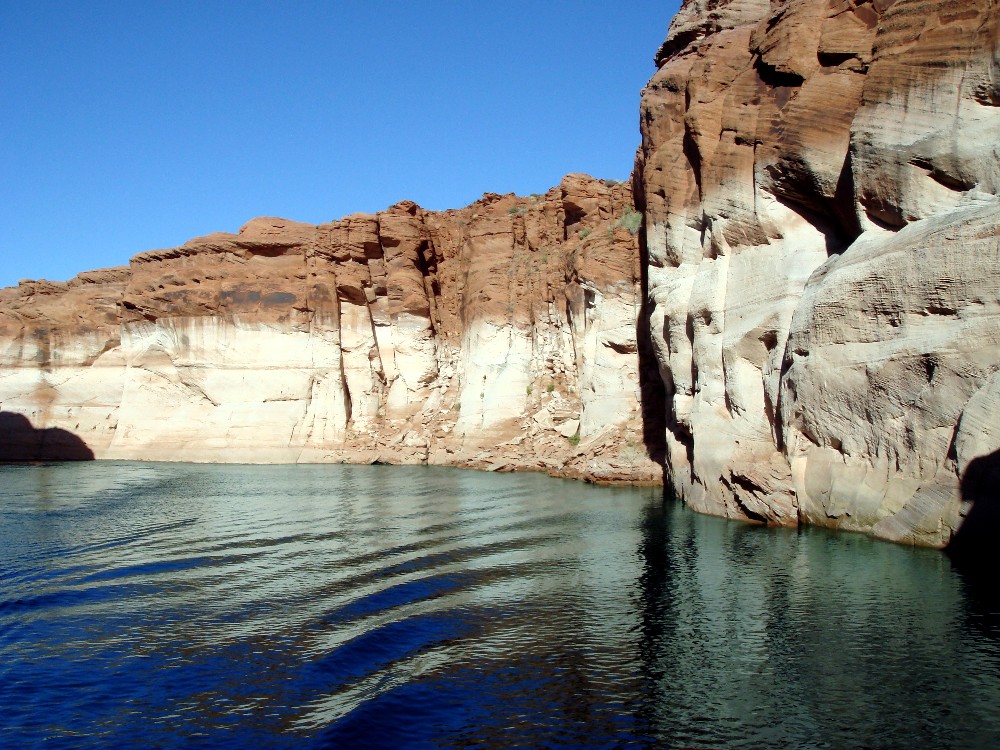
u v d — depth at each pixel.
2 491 44.12
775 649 14.93
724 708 12.62
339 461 65.00
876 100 23.94
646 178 37.34
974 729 11.60
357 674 14.44
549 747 11.55
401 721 12.41
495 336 62.53
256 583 21.06
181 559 24.38
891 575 18.95
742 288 28.89
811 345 24.80
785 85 28.12
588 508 32.53
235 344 69.06
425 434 65.50
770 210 28.11
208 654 15.70
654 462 41.06
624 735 11.84
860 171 24.22
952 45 22.11
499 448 57.38
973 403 19.92
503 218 66.12
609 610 17.73
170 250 74.75
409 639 16.14
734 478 27.52
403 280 70.38
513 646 15.65
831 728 11.82
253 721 12.70
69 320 77.69
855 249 24.19
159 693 13.91
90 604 19.42
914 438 21.72
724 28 34.84
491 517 30.98
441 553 24.14
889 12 24.34
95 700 13.70
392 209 72.12
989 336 19.80
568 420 54.53
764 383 27.62
